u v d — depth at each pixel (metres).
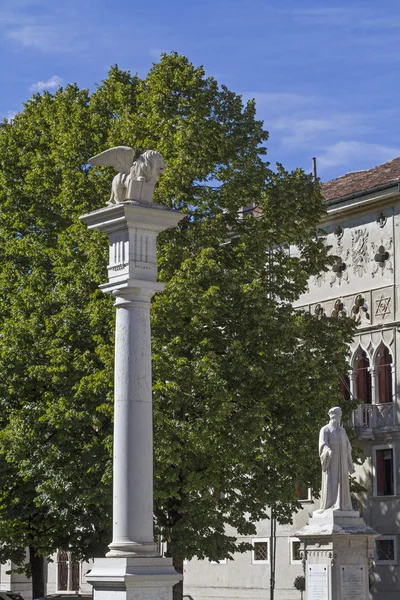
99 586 26.50
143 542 26.84
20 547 54.31
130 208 27.02
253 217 52.81
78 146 51.59
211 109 53.22
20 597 53.59
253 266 51.50
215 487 48.12
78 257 49.91
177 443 46.25
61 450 47.50
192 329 47.91
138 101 53.03
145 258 27.39
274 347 49.53
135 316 27.41
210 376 46.91
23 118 56.12
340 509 37.91
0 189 53.97
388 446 63.53
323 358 52.00
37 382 49.56
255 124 53.81
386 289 64.75
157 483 47.12
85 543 51.28
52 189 52.25
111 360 45.81
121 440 27.23
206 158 51.00
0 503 50.47
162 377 46.62
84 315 48.16
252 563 68.62
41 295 50.00
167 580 26.34
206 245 50.50
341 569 37.28
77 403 46.97
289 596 66.00
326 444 38.16
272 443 49.75
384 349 65.00
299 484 50.28
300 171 54.25
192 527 49.03
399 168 67.44
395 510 62.62
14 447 47.50
